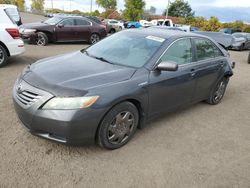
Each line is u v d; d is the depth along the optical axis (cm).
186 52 448
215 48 538
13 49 720
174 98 430
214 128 459
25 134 369
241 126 480
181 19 4853
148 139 392
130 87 344
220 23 4438
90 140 324
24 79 340
